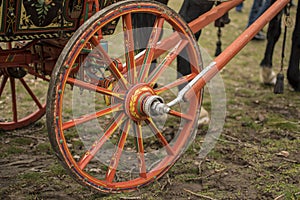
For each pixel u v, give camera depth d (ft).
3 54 10.59
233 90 18.99
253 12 17.58
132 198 10.47
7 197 10.45
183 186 11.14
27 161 12.27
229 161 12.53
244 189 11.03
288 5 14.92
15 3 8.99
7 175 11.48
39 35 9.62
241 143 13.60
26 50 10.94
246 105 17.21
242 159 12.54
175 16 10.12
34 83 18.63
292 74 18.25
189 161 12.41
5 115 15.52
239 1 11.94
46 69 11.03
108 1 10.12
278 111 16.61
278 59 23.90
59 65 8.73
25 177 11.32
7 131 14.05
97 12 9.18
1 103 16.56
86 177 9.40
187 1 13.42
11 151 12.79
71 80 9.28
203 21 11.43
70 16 9.74
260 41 27.37
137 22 12.71
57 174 11.53
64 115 15.65
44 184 11.03
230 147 13.28
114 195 10.60
